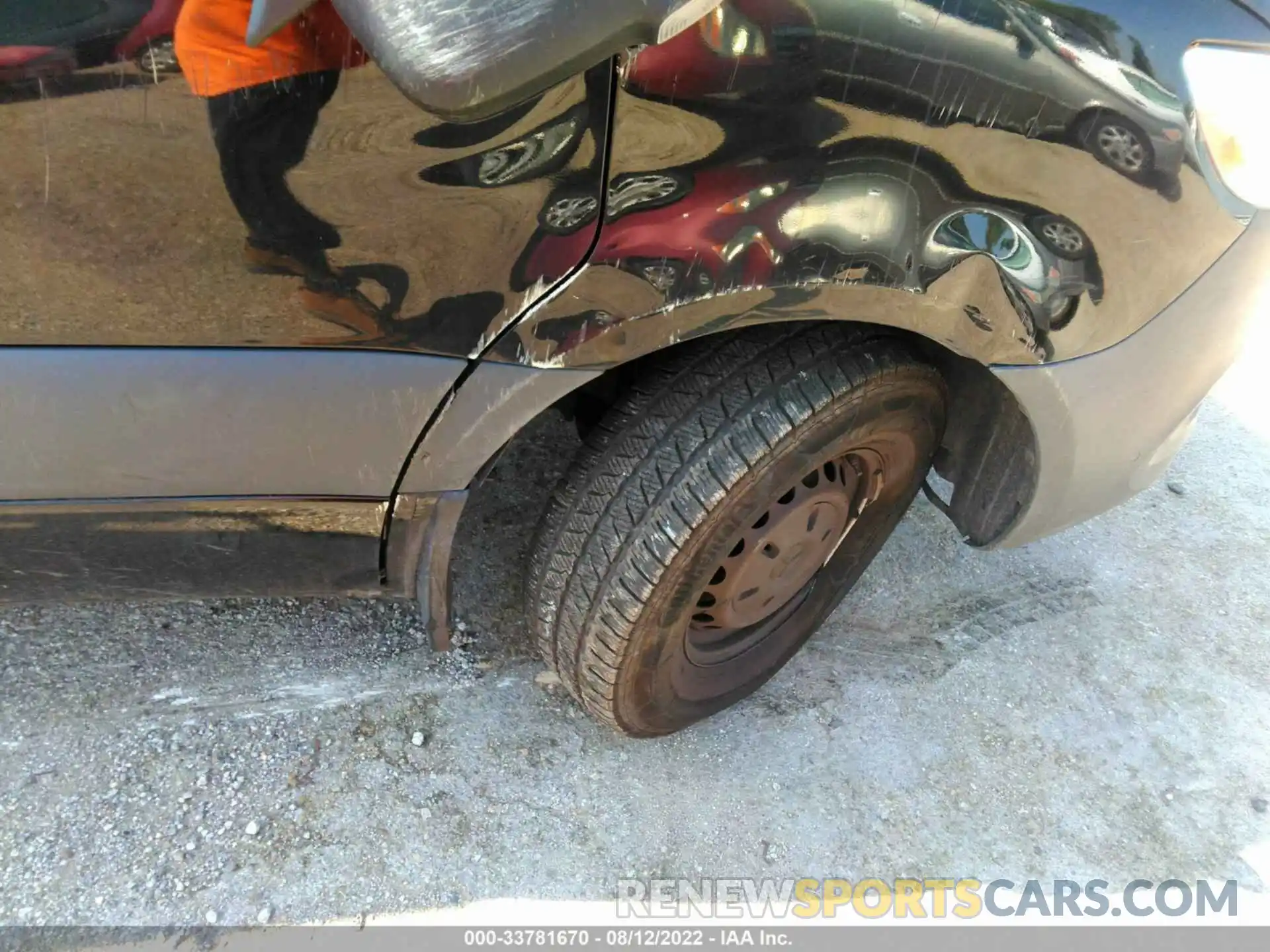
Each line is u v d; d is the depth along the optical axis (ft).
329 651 7.07
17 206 3.49
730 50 3.75
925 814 6.61
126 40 3.21
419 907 5.70
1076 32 4.26
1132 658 7.98
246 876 5.70
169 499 4.46
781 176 4.11
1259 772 7.20
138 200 3.56
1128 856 6.55
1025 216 4.62
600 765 6.58
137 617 7.11
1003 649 7.89
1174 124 4.64
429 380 4.32
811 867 6.20
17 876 5.53
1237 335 5.89
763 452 5.06
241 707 6.60
